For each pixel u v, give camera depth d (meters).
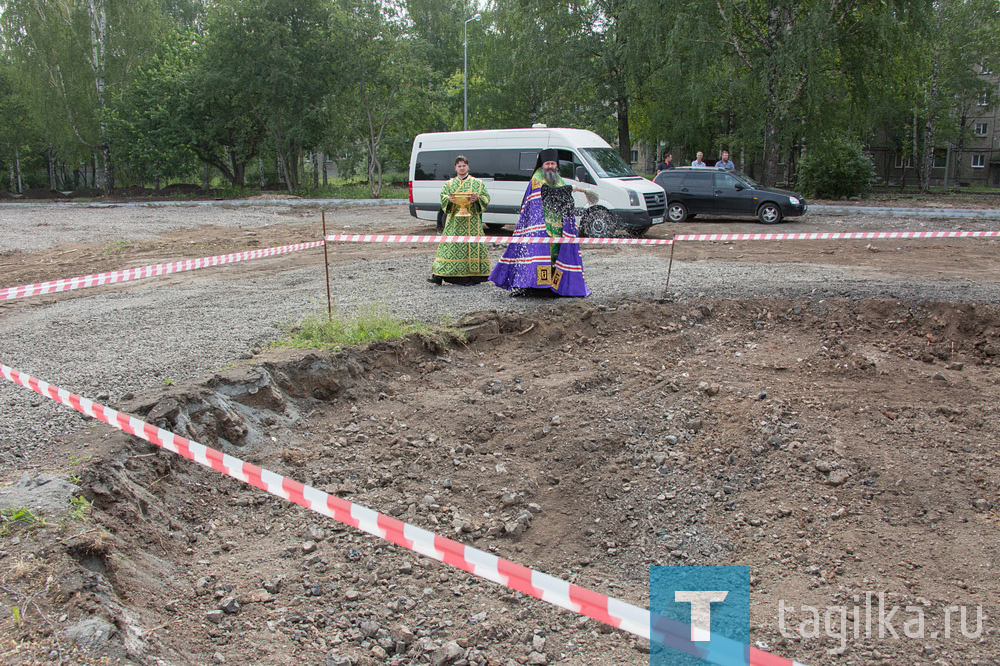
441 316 7.88
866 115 28.66
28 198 37.34
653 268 11.03
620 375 6.89
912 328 8.09
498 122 45.91
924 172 44.62
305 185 38.66
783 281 9.70
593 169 14.97
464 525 4.66
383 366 6.73
